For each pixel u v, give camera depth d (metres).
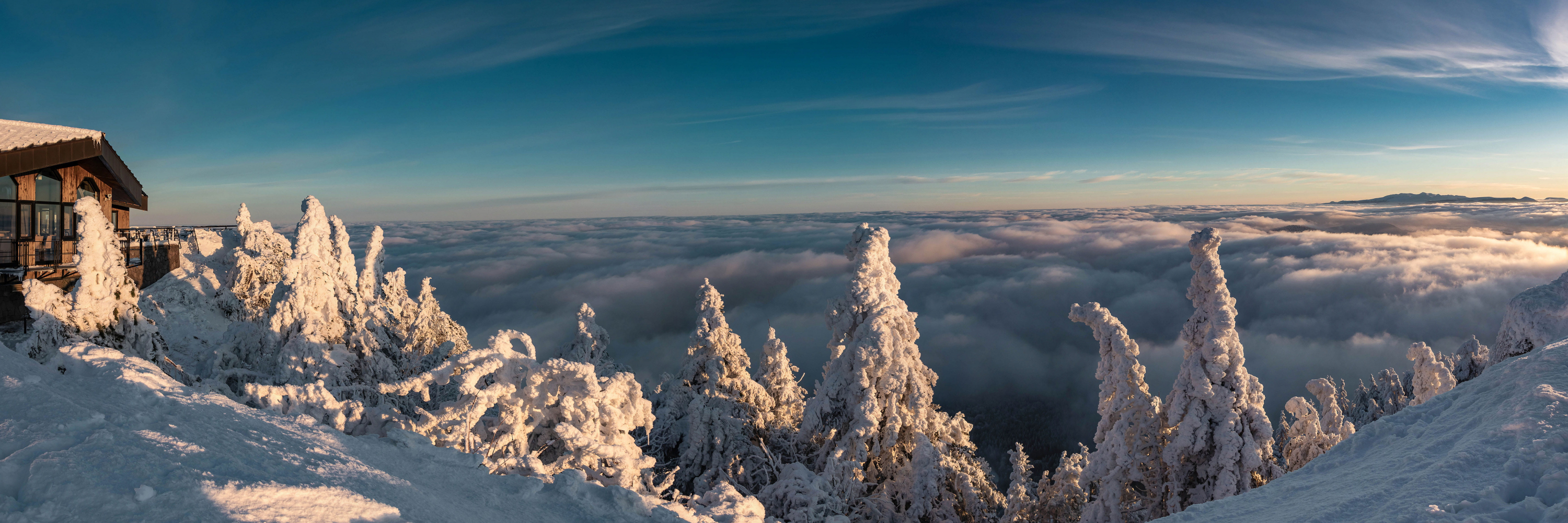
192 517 3.95
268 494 4.50
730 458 20.61
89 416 5.03
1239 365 14.98
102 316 10.53
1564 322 10.99
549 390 11.80
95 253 10.55
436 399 20.02
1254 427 14.73
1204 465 15.27
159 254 26.69
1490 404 7.89
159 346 11.48
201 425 5.94
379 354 17.41
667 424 24.30
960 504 19.88
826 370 21.98
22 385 5.53
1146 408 16.39
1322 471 8.48
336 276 20.38
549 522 6.62
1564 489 5.46
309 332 15.75
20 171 17.16
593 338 29.38
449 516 5.66
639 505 7.54
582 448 10.45
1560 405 6.85
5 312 16.56
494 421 11.89
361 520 4.73
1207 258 15.41
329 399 9.56
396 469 7.01
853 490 18.42
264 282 26.25
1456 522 5.47
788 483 16.81
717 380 23.83
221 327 24.39
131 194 23.34
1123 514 16.30
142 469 4.40
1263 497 8.21
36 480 4.00
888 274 21.83
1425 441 7.85
